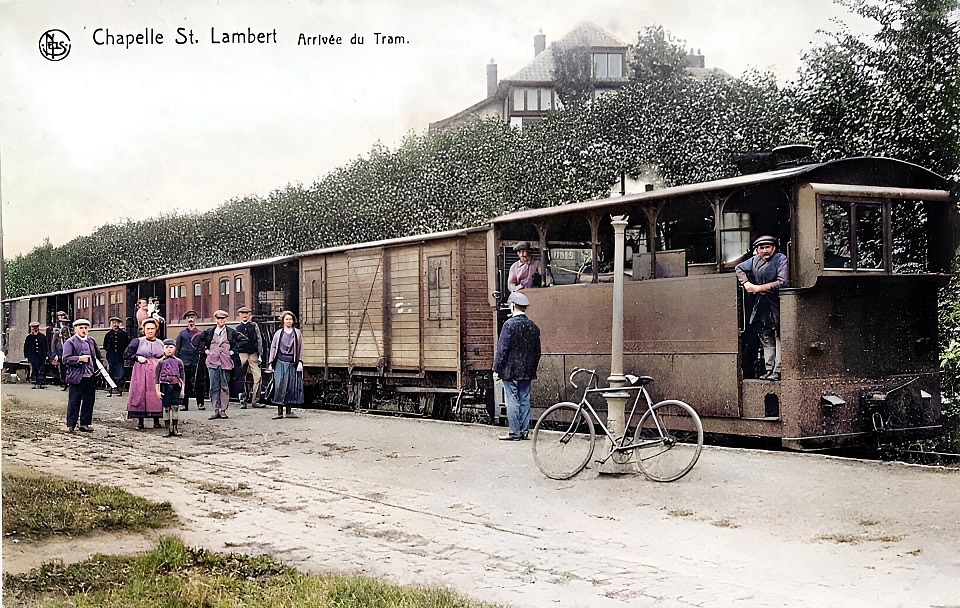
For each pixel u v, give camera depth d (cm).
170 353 1582
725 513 876
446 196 1919
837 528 808
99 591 685
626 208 1354
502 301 1590
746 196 1258
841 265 1152
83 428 1600
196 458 1296
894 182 1207
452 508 946
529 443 1320
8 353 2966
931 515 834
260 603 640
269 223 2227
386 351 1834
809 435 1106
